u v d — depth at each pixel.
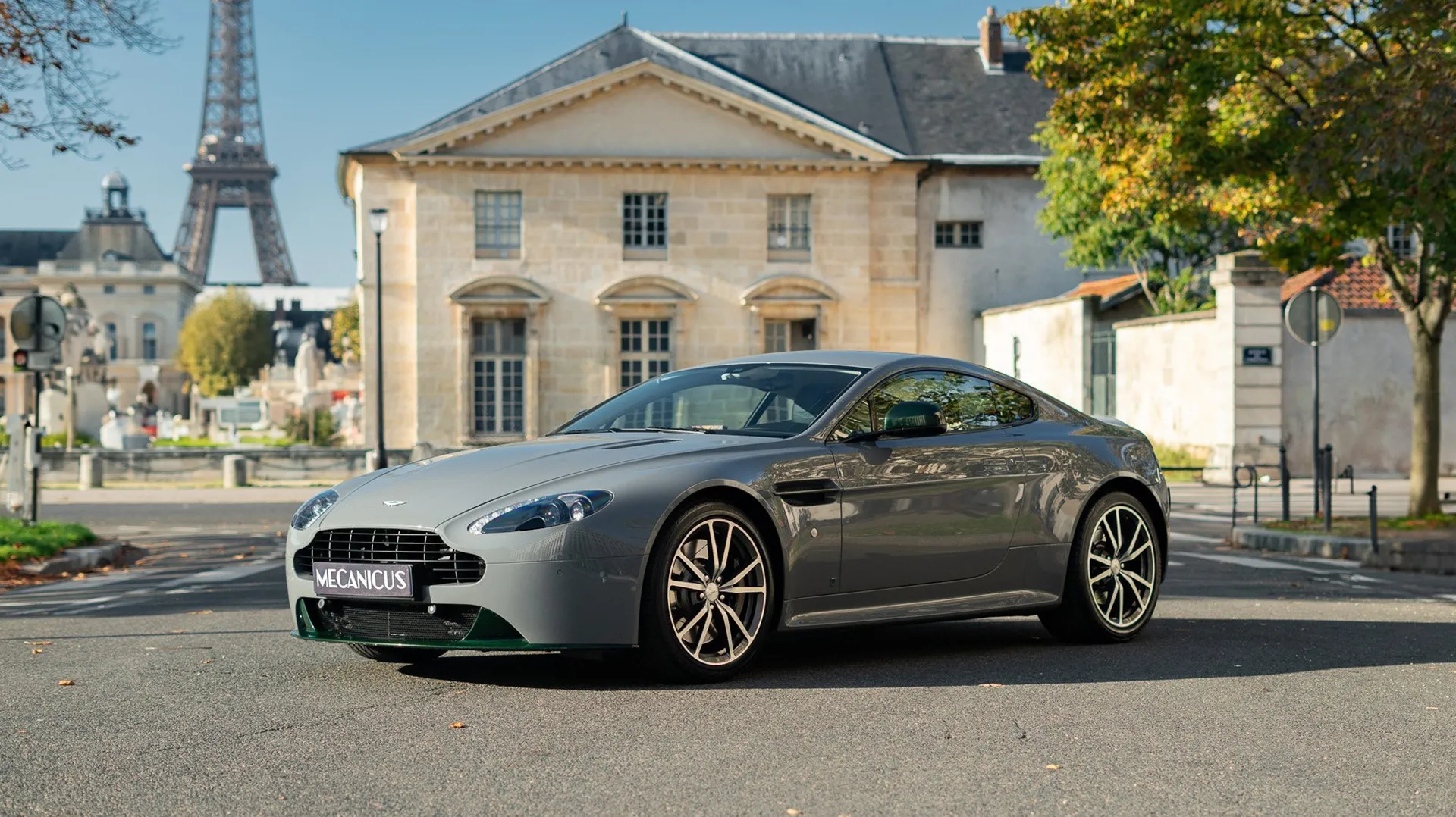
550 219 38.44
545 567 5.20
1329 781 4.18
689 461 5.64
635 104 38.62
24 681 6.00
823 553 5.90
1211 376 27.22
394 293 38.34
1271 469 26.72
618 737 4.66
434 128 39.16
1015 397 6.98
